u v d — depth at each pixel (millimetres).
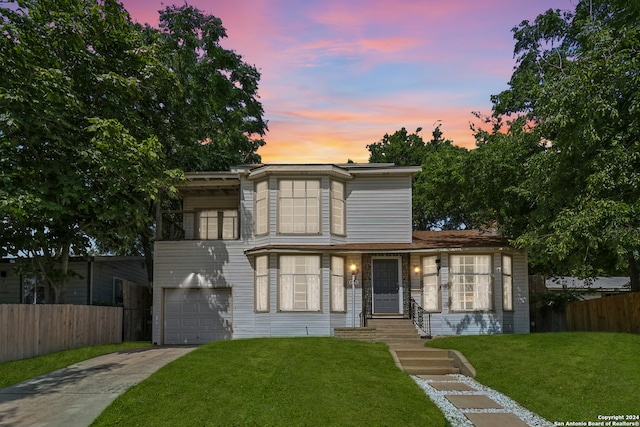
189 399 11141
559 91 17031
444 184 28562
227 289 23172
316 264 22094
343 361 14500
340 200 23312
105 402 11234
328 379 12711
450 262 22250
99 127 16734
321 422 10258
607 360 13617
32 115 16250
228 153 29547
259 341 16641
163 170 19797
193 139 25328
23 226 18500
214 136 28750
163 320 22984
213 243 23203
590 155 17297
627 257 19500
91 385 12562
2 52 16391
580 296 29297
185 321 23000
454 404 12172
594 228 16156
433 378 14883
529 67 23594
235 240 23156
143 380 12500
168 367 13414
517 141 22125
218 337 22812
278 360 14008
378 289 22578
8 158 17109
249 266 23000
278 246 21875
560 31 23078
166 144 24359
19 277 24359
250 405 10852
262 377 12555
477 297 22125
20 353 15461
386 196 23453
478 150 24062
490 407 11953
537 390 12719
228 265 23031
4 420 10344
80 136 18500
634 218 16016
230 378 12461
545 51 23172
